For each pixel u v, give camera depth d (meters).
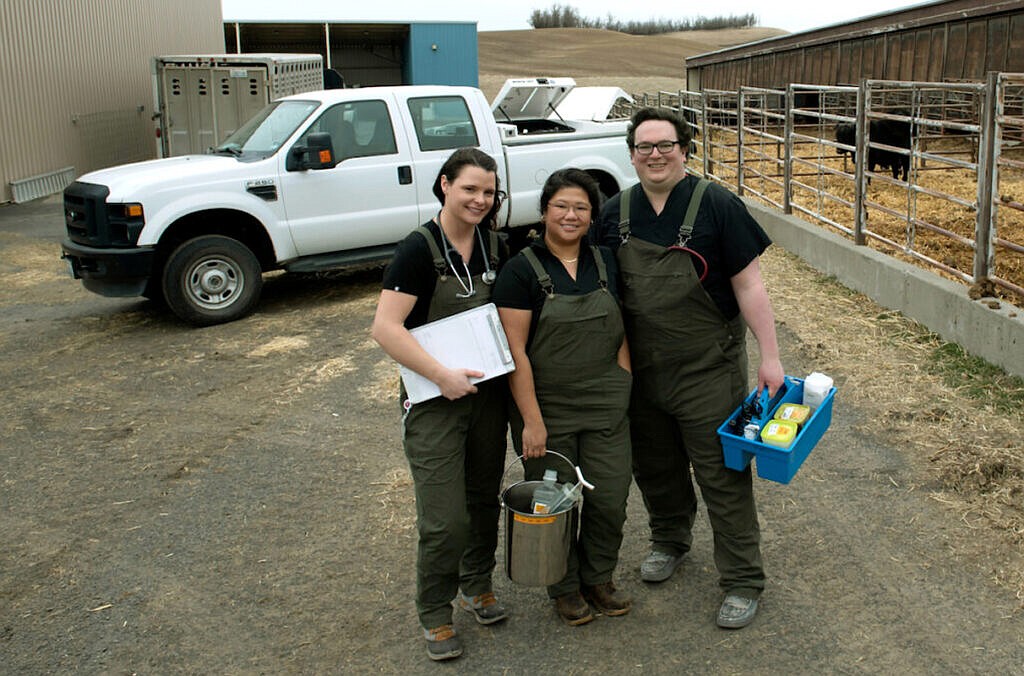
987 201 5.81
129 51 21.53
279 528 4.39
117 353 7.34
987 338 5.69
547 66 75.50
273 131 8.41
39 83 17.41
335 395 6.12
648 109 3.17
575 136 9.47
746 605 3.42
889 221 9.75
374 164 8.37
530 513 3.28
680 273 3.21
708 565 3.87
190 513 4.57
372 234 8.48
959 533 3.97
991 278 5.93
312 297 8.90
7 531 4.46
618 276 3.30
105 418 5.91
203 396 6.24
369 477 4.88
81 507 4.69
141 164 8.45
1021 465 4.43
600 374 3.21
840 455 4.77
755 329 3.25
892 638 3.34
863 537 4.00
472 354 3.11
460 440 3.20
